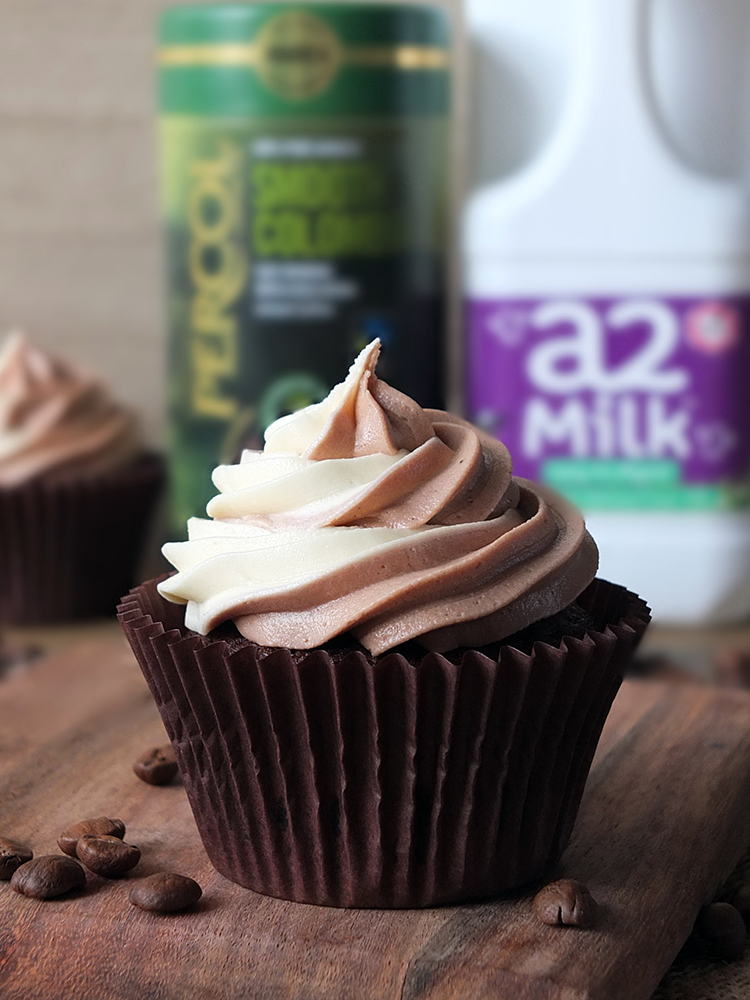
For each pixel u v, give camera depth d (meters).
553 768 0.23
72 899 0.23
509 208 0.38
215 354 0.39
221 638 0.23
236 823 0.23
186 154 0.39
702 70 0.39
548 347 0.39
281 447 0.25
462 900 0.23
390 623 0.22
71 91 0.47
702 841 0.25
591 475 0.39
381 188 0.39
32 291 0.49
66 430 0.41
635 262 0.38
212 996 0.21
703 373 0.39
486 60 0.39
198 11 0.38
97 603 0.42
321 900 0.23
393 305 0.39
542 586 0.23
